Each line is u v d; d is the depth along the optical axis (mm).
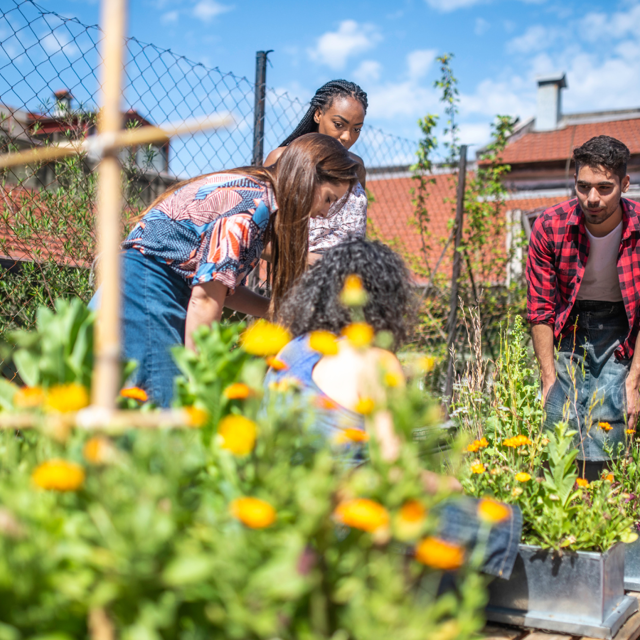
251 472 1028
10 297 2881
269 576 837
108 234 959
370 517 877
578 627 1705
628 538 1855
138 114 3086
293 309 1632
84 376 1133
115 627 837
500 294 5887
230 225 1931
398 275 1636
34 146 2896
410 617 856
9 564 809
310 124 3238
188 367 1194
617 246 2840
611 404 2812
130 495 879
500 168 5957
